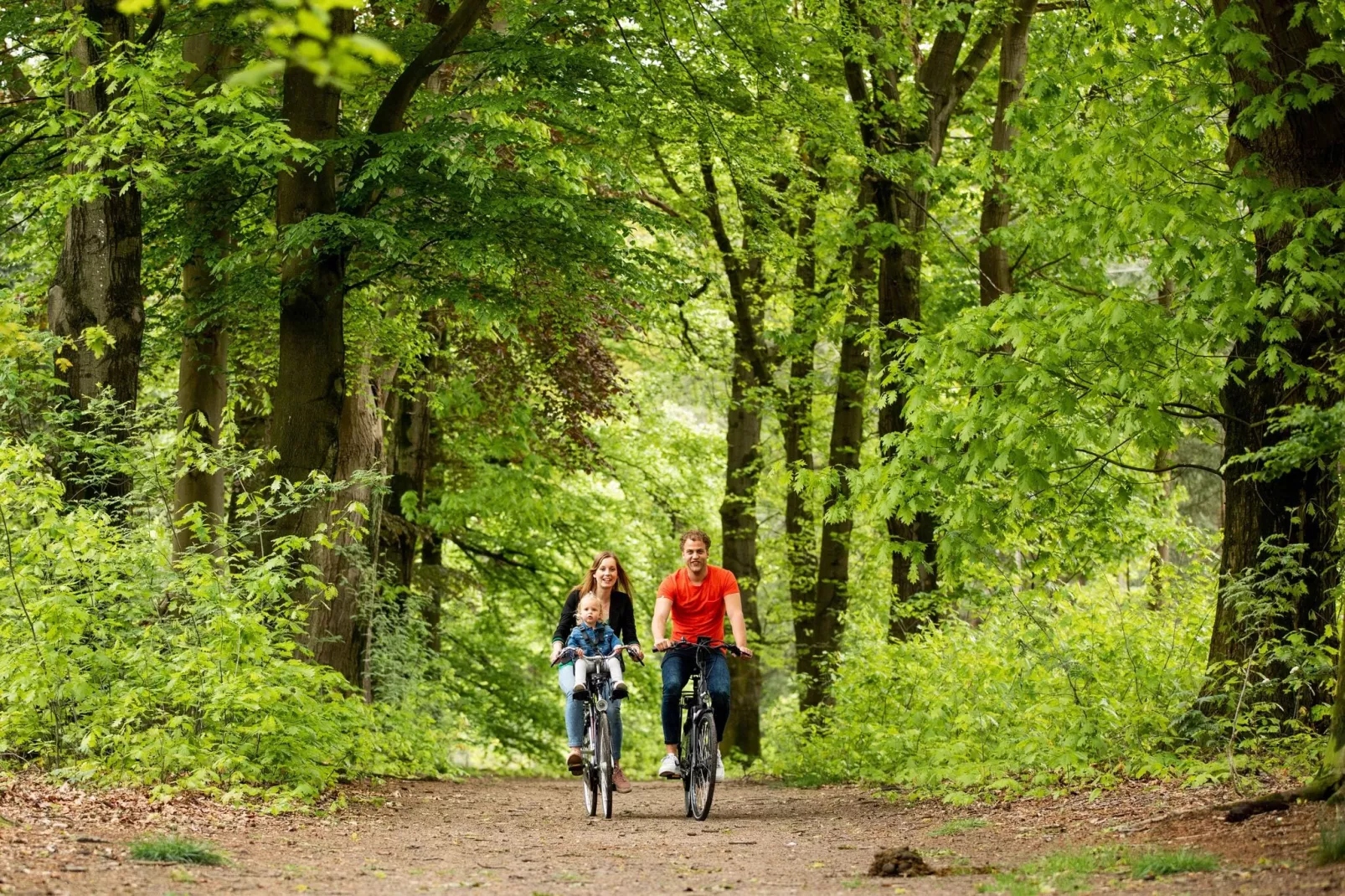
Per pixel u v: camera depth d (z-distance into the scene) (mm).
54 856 6496
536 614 30453
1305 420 9016
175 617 11164
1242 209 12547
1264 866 5973
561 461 25562
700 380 32188
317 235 13305
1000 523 12227
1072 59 14523
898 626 19078
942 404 12305
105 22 13219
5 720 10000
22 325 11797
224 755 10219
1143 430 11172
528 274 15953
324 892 6152
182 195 15578
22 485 10609
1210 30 10641
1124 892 5676
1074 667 11406
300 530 14320
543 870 7312
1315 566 10820
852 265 22844
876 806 11922
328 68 3326
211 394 18391
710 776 10469
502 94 14656
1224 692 10438
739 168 17844
